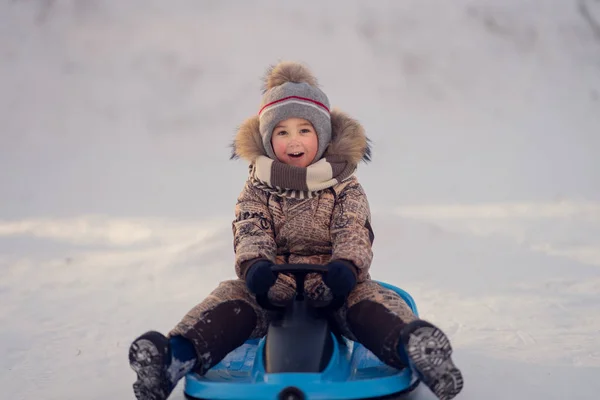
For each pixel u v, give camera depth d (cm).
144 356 298
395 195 1376
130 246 915
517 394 358
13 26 2775
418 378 305
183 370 316
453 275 670
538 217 1050
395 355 310
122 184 1695
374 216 835
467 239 819
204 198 1448
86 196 1514
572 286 615
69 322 548
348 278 325
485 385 374
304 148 395
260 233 376
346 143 396
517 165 1808
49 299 630
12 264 806
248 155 404
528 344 453
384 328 317
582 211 1102
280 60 438
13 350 475
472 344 457
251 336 375
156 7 2845
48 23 2791
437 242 788
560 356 425
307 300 336
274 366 303
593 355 425
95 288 671
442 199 1305
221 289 353
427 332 289
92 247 914
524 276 659
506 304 559
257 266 333
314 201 390
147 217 1192
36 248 913
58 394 385
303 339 311
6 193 1570
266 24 2795
